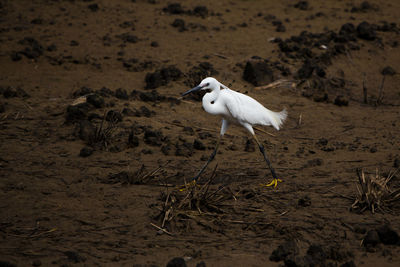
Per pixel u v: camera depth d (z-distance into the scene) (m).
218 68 24.84
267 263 8.84
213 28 31.47
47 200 11.41
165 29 30.72
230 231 10.18
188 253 9.17
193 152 15.32
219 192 12.12
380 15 35.91
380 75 26.95
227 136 17.33
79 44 27.45
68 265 8.51
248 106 13.20
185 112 19.53
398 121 19.64
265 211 11.10
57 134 16.16
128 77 23.78
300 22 33.56
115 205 11.30
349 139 17.34
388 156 15.05
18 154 14.28
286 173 13.71
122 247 9.40
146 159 14.54
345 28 31.17
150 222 10.46
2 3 33.53
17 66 24.23
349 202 11.53
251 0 38.56
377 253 9.21
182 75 23.45
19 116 17.59
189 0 37.25
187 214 10.77
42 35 28.33
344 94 24.14
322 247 9.36
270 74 23.94
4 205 11.02
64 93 21.03
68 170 13.37
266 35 30.58
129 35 28.69
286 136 17.81
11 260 8.73
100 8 33.88
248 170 13.93
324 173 13.62
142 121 17.70
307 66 24.73
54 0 35.00
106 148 15.10
